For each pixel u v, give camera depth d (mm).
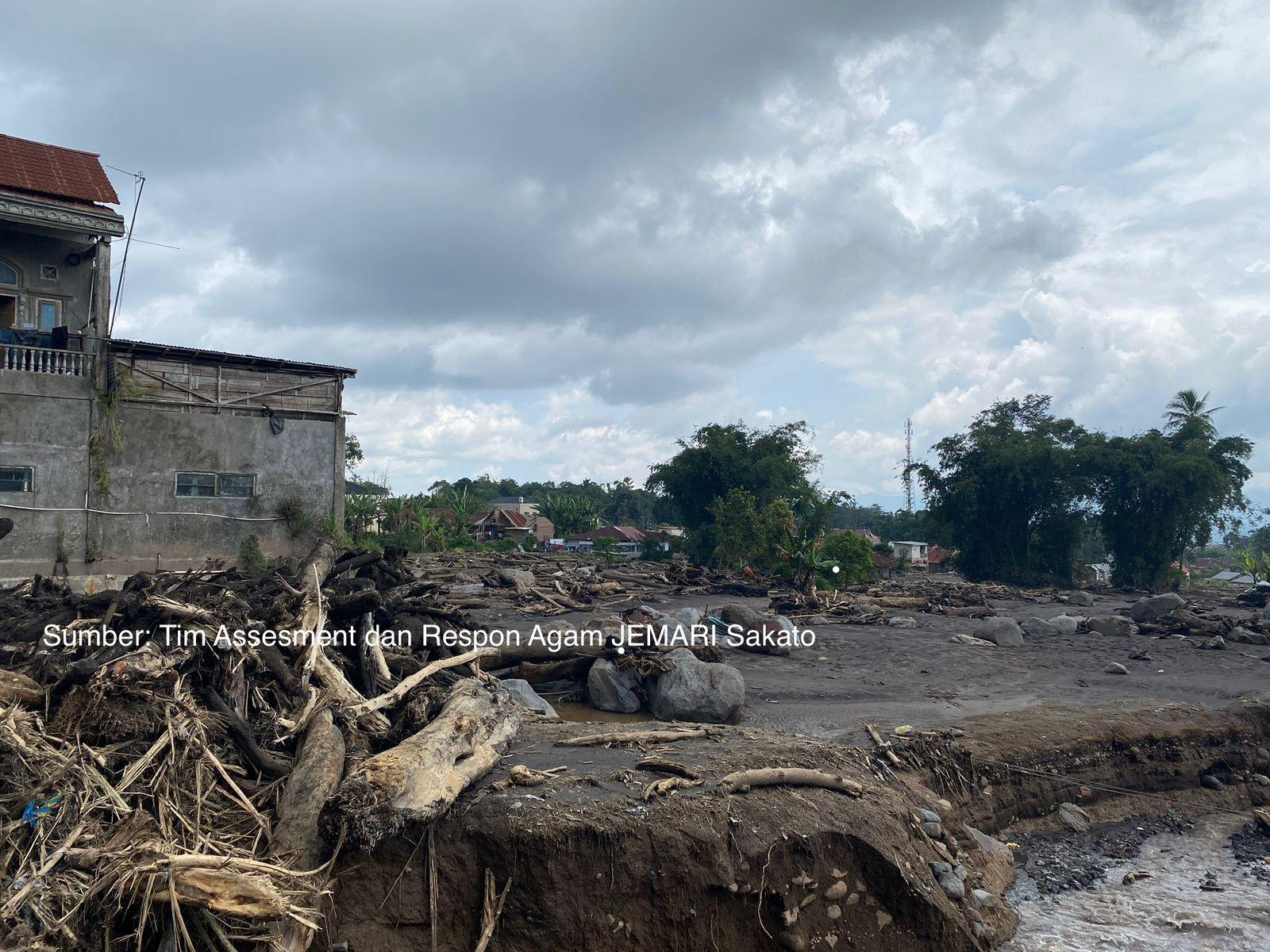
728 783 8219
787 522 42500
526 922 7066
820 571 34125
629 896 7223
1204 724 13852
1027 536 53375
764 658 18969
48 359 18734
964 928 8133
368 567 14523
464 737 8273
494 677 13711
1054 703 14984
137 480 19609
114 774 6984
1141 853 11023
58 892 5691
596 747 9797
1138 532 51281
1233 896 9727
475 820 7391
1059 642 23188
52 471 18531
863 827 8312
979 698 15398
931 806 10047
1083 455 51188
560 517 78062
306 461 21953
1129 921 9062
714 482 52781
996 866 9859
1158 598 27062
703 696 13258
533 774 8141
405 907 7090
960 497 53094
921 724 12930
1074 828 11641
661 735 10219
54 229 19266
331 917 6945
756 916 7426
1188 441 51875
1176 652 21406
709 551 45875
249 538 21000
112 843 6148
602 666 14508
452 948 7023
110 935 5812
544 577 31828
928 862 8633
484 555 43188
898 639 22625
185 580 11438
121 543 19344
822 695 15352
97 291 19281
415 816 7008
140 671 7820
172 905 5855
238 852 6574
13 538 18062
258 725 8398
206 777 7344
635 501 114812
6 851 5938
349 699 9094
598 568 39750
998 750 11969
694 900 7309
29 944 5348
